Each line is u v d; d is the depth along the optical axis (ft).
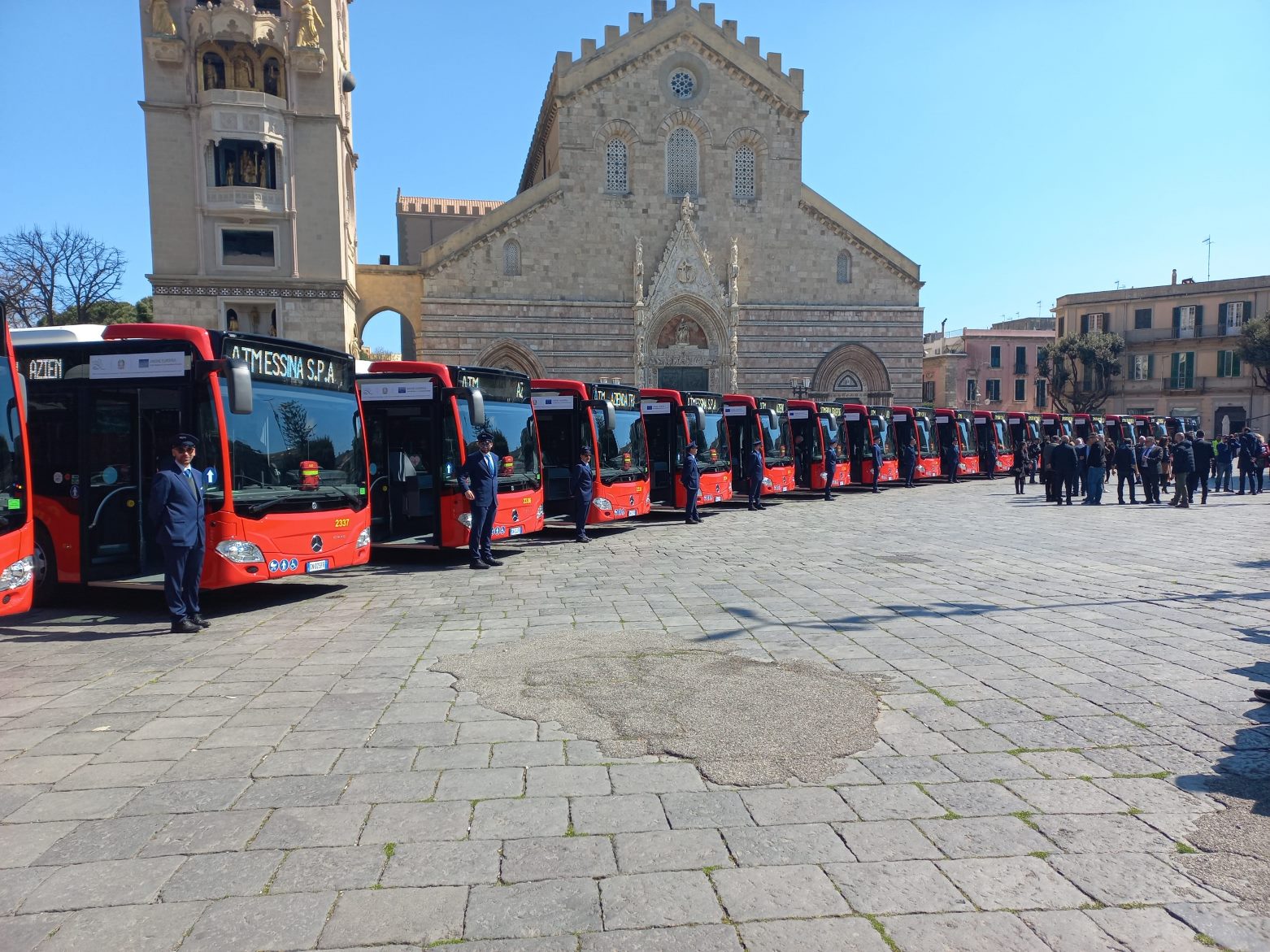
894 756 16.30
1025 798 14.39
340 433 36.65
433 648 25.55
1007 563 40.70
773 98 142.00
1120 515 66.69
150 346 31.81
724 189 141.18
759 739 17.24
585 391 57.26
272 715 19.38
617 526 63.46
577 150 135.23
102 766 16.47
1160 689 20.16
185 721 19.08
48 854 12.96
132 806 14.60
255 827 13.75
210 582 30.86
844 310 144.56
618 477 57.77
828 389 144.87
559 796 14.74
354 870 12.34
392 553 50.06
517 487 47.93
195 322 108.27
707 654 23.89
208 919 11.10
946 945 10.34
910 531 56.39
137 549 34.58
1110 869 12.05
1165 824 13.39
